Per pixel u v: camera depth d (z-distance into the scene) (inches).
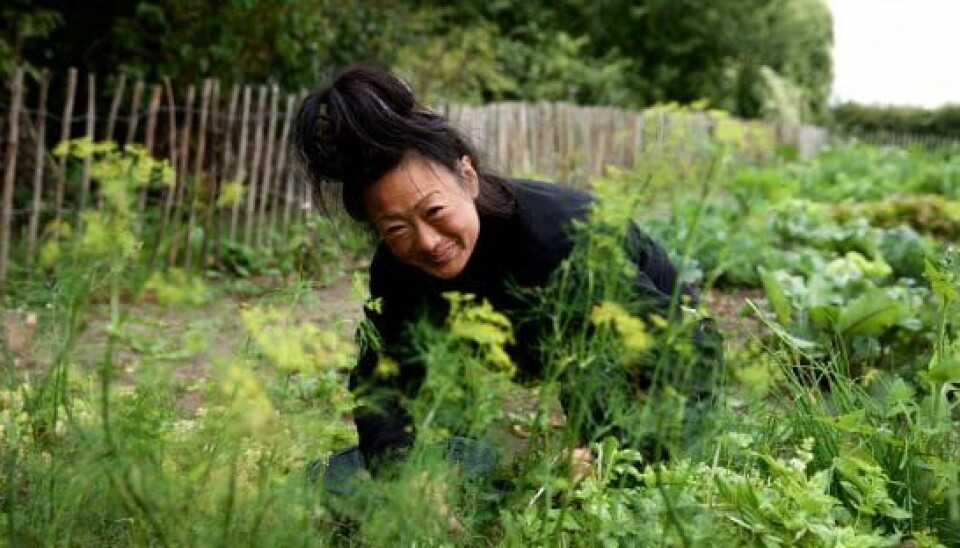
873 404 106.3
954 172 514.0
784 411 110.7
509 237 89.8
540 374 95.2
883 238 270.5
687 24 767.7
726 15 780.6
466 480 80.3
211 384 70.7
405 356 92.7
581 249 72.2
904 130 1197.7
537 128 415.2
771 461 89.0
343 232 264.5
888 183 510.0
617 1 762.8
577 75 677.3
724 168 66.3
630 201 68.2
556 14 745.6
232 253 257.3
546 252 89.3
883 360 161.3
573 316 79.8
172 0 322.0
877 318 155.4
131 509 65.7
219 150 268.8
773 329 113.6
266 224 281.1
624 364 70.6
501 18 692.1
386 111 79.1
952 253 112.3
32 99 315.6
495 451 86.3
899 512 87.0
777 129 730.2
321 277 248.5
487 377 66.1
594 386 69.8
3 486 78.5
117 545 72.7
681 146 68.4
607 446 86.3
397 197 79.7
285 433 71.5
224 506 65.2
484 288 92.6
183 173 253.9
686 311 83.0
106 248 68.2
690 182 68.9
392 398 92.1
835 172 539.2
